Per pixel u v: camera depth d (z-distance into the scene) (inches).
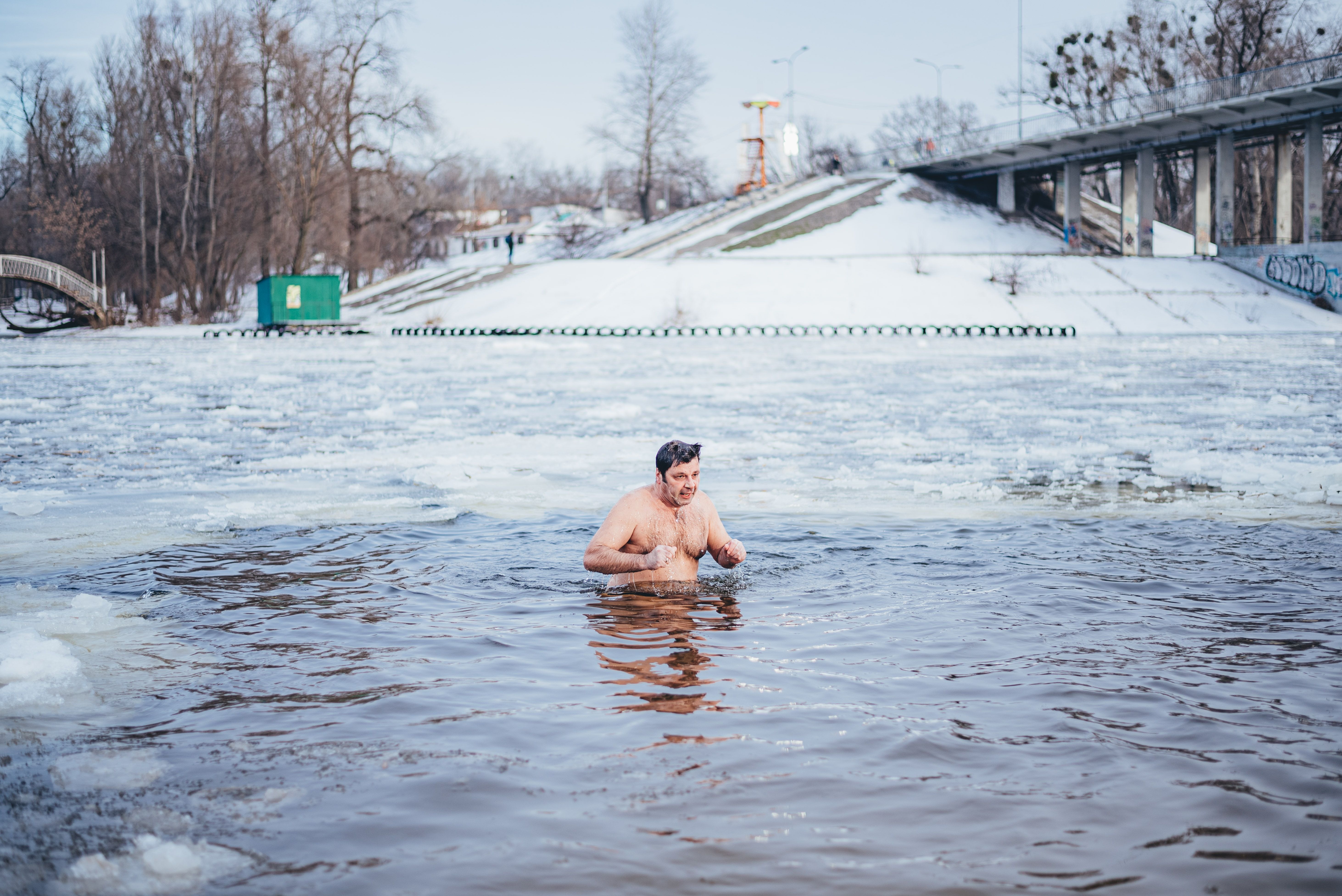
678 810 109.9
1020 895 92.0
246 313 2930.6
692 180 3572.8
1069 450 451.5
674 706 143.7
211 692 150.3
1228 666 160.6
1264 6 2500.0
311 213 2667.3
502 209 5260.8
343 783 117.3
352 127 2758.4
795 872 96.4
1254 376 892.0
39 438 506.3
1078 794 113.3
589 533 280.2
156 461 426.9
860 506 321.1
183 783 117.4
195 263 2664.9
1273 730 132.6
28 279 2401.6
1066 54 2834.6
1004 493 345.7
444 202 3415.4
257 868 97.8
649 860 98.8
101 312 2479.1
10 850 101.3
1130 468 400.2
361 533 278.1
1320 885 93.4
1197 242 2541.8
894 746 127.8
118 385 882.8
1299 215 2915.8
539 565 241.0
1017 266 2329.0
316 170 2652.6
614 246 3309.5
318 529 284.7
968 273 2383.1
